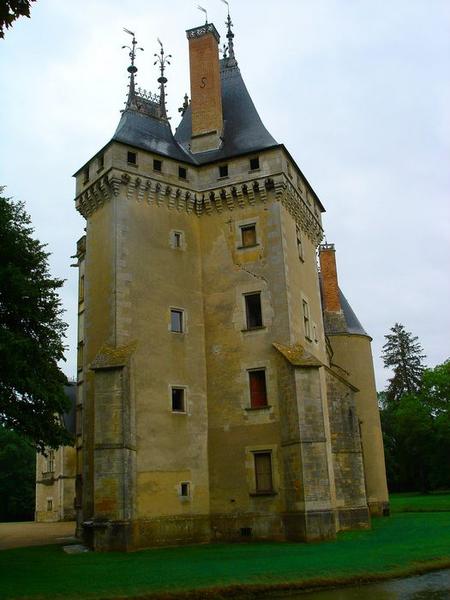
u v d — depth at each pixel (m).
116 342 28.69
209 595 15.86
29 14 10.08
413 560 20.31
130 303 29.66
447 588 16.61
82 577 17.52
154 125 35.41
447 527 30.48
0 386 24.77
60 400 26.02
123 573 18.19
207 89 37.00
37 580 17.05
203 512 29.02
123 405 26.66
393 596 15.71
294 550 23.17
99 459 26.17
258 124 35.84
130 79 35.94
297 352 29.47
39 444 26.89
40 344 26.58
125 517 25.33
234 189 32.88
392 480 86.19
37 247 27.86
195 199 33.53
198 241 33.44
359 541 25.67
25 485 67.62
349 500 32.19
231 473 29.33
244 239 32.56
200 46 37.97
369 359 49.50
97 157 32.62
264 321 30.75
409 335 88.56
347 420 34.00
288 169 33.47
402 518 38.78
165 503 27.78
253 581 16.92
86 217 33.31
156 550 25.38
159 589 15.81
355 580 17.86
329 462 32.12
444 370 75.25
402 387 86.44
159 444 28.45
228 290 32.03
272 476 28.34
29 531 40.28
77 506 34.25
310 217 36.88
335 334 48.50
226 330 31.48
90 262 32.25
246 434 29.45
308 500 26.78
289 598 15.98
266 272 31.39
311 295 35.41
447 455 75.06
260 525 27.97
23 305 25.70
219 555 22.52
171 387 29.80
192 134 36.53
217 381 30.98
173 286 31.58
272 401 29.34
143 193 31.75
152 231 31.66
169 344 30.44
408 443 77.88
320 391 28.75
